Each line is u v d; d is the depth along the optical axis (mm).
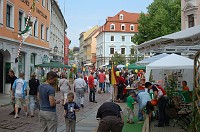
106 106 6707
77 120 12492
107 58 90125
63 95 16953
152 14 46531
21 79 13266
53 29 46688
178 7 44562
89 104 18719
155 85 11836
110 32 90375
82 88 16797
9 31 23938
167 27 43344
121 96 19969
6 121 12016
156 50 10367
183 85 14836
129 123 12039
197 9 25438
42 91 7074
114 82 19781
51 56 44344
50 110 7039
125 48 90750
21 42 24391
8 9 24469
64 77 17000
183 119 10578
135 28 91312
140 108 12016
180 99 12547
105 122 6398
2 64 24469
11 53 24562
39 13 33281
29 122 11820
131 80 25812
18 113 13711
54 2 43156
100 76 27703
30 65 30000
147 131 9820
